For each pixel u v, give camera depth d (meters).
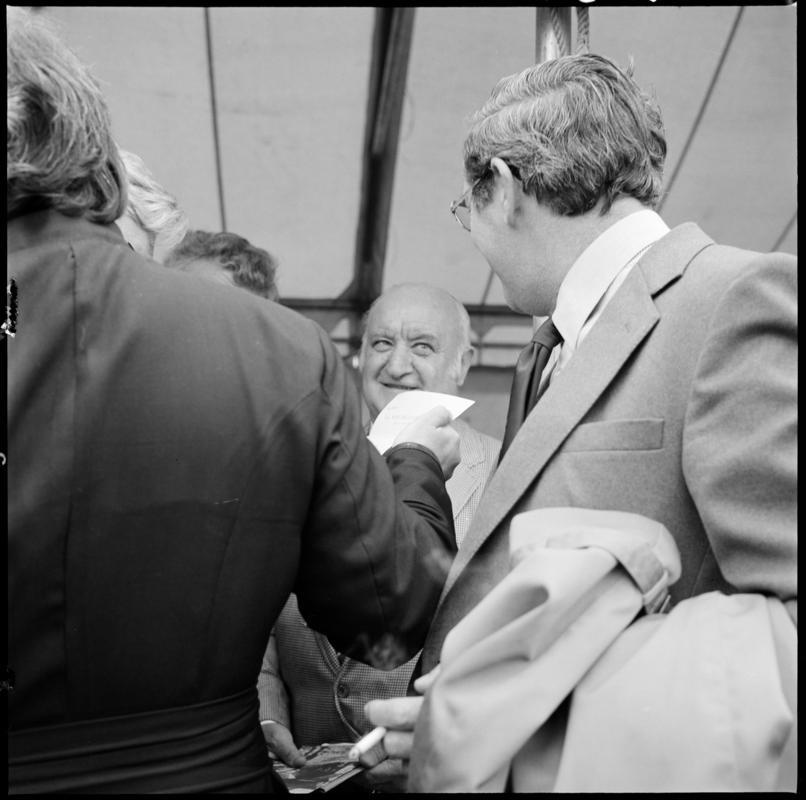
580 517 1.18
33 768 1.05
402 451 1.36
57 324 1.09
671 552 1.15
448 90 3.45
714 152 3.31
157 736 1.09
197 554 1.10
